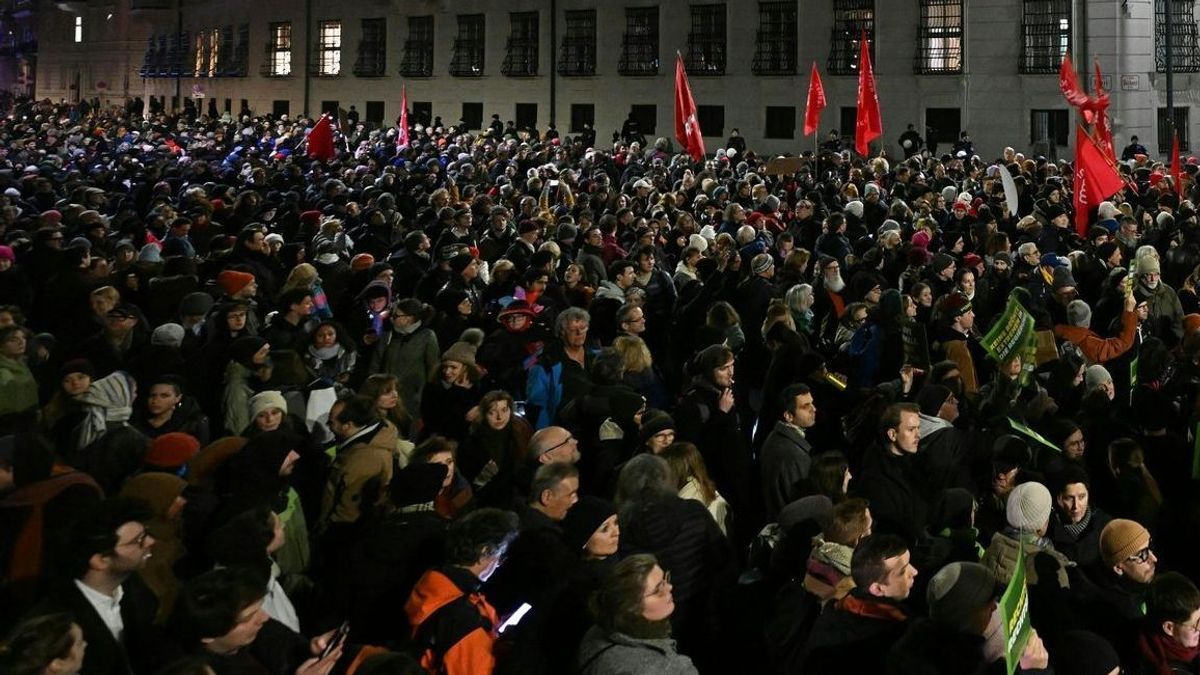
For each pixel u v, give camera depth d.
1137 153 30.95
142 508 4.70
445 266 11.55
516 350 9.22
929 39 36.53
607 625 4.39
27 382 7.84
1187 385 8.44
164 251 13.22
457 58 46.72
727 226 15.74
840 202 18.52
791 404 6.90
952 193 19.52
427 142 33.47
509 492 7.27
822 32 37.97
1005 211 17.09
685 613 5.58
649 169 26.69
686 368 9.37
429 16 47.75
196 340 9.59
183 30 63.28
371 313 10.44
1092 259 12.78
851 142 34.94
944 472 6.75
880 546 4.72
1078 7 34.25
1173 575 4.85
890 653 4.51
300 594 6.05
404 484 5.57
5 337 7.81
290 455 6.05
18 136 39.81
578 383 8.59
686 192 20.11
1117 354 9.86
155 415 7.52
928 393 7.42
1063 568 5.51
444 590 4.81
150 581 5.19
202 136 38.88
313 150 25.50
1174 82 34.53
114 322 9.44
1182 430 8.04
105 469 6.73
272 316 9.68
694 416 7.41
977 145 35.94
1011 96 35.34
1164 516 6.78
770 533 5.93
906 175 22.61
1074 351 9.34
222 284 10.43
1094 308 11.95
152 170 22.59
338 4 51.03
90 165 26.97
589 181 21.80
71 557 4.55
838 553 5.07
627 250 14.50
